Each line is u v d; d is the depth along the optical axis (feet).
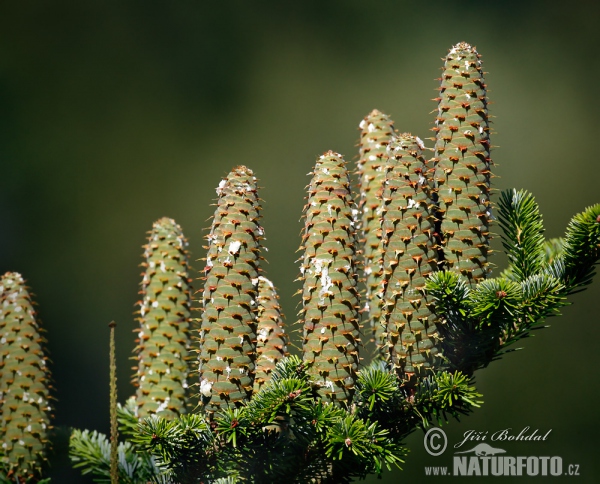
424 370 7.36
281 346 7.43
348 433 7.26
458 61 7.45
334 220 7.34
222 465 7.32
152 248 7.61
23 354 7.57
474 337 7.39
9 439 7.55
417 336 7.36
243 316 7.31
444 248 7.43
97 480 7.68
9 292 7.59
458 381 7.33
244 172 7.36
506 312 7.34
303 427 7.30
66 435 7.79
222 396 7.30
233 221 7.32
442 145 7.44
